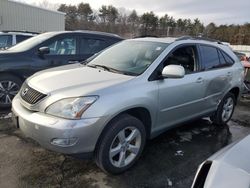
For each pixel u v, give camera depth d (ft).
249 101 25.76
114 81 10.85
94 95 9.79
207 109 15.69
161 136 15.17
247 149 7.13
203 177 6.79
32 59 18.40
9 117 16.66
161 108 12.19
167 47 13.25
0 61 17.37
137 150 11.48
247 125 18.48
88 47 21.09
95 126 9.61
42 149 12.69
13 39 29.25
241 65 18.38
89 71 12.30
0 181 10.14
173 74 11.61
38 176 10.61
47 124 9.50
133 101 10.65
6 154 12.09
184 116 13.93
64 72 12.18
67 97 9.73
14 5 68.85
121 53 13.96
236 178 6.08
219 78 15.79
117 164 10.82
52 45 19.43
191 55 14.37
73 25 172.45
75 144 9.45
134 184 10.51
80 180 10.52
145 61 12.52
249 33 220.64
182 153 13.32
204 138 15.43
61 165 11.48
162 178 11.03
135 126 11.08
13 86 18.07
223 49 17.06
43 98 10.16
